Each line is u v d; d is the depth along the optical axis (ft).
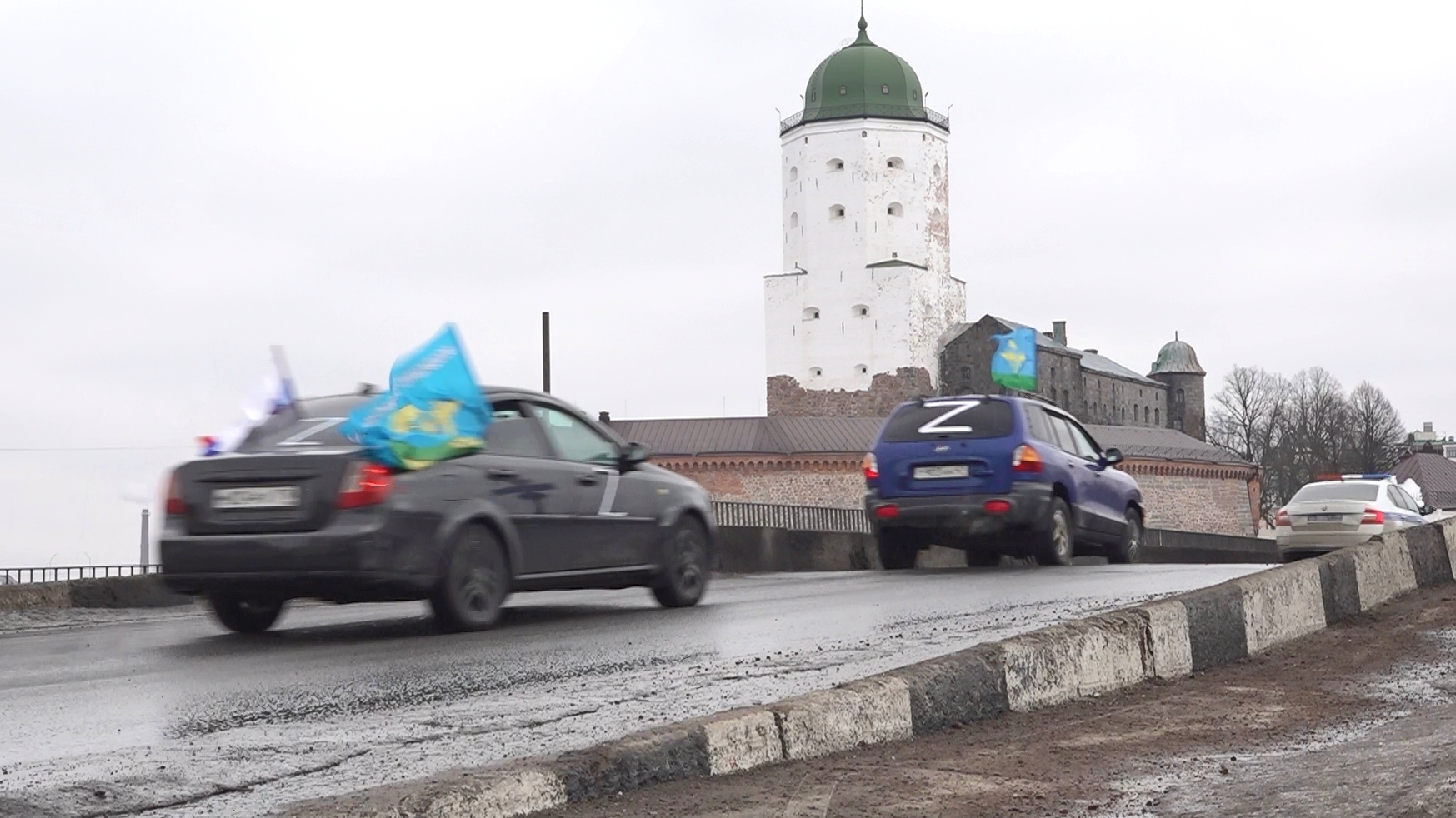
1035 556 53.98
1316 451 473.26
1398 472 355.97
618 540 36.01
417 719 21.25
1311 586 34.55
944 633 31.12
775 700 22.70
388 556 30.25
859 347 355.56
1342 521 78.48
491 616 32.30
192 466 31.09
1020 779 19.10
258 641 31.27
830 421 279.28
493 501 32.40
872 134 357.00
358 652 28.78
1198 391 465.47
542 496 33.73
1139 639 27.37
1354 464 466.70
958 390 354.74
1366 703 25.31
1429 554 43.09
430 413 31.50
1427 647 31.99
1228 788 18.20
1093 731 22.75
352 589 30.25
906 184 359.05
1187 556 130.82
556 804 16.61
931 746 21.31
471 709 22.11
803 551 70.49
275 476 30.45
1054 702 24.95
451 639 30.76
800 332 359.66
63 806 15.94
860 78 359.66
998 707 23.73
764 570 67.51
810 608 37.40
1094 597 38.47
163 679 25.44
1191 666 28.81
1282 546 80.59
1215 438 491.31
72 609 43.29
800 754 19.92
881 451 53.57
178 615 43.19
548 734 20.07
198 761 18.29
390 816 14.97
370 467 30.32
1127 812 17.17
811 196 360.69
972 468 52.08
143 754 18.75
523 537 33.19
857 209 357.41
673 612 36.73
